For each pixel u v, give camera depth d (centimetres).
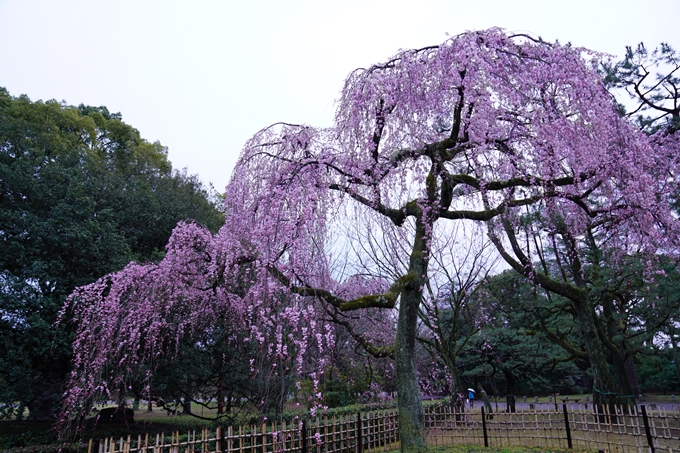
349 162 550
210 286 640
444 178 580
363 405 991
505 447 689
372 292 859
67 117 1384
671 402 1583
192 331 711
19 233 841
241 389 859
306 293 511
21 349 755
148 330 663
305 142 579
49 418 1021
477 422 748
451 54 516
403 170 566
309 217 495
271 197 539
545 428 698
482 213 590
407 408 555
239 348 806
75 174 983
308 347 597
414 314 591
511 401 1141
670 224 645
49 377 931
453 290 1030
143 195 1121
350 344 1053
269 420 726
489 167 589
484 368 1256
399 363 576
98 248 878
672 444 579
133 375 728
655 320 933
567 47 529
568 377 1717
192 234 644
